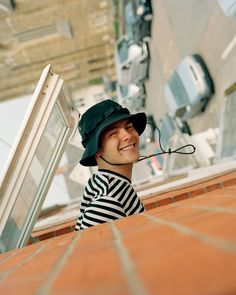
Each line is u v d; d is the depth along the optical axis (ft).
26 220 5.09
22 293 0.76
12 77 35.19
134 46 25.32
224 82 13.50
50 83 4.37
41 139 4.57
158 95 28.43
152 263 0.72
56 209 10.37
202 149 10.78
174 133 12.13
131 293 0.53
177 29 18.40
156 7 21.48
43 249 1.84
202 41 14.96
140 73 28.94
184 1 15.79
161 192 6.97
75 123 5.87
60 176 11.00
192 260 0.65
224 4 9.62
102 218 2.92
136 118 4.46
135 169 13.05
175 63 20.98
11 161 3.86
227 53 12.45
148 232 1.24
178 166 12.25
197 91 14.93
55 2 24.80
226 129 8.63
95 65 37.93
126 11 22.99
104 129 3.63
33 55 32.12
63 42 30.96
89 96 42.86
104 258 0.93
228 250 0.64
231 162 7.66
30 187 4.92
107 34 31.76
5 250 4.33
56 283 0.77
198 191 6.07
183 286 0.50
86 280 0.72
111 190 3.17
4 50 29.78
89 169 11.16
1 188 3.80
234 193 2.19
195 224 1.09
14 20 25.72
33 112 4.11
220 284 0.47
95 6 26.55
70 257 1.15
